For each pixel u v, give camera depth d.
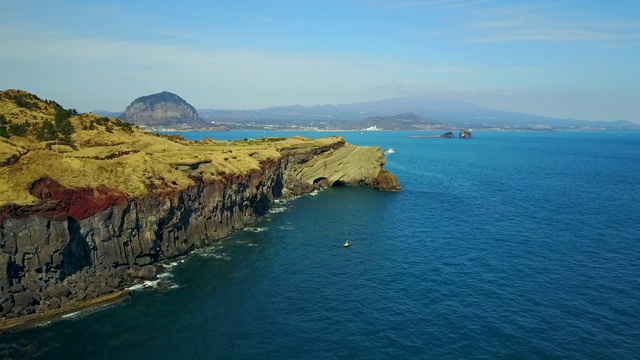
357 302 58.84
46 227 57.03
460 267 71.25
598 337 49.28
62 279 58.72
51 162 66.38
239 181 97.81
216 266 72.38
